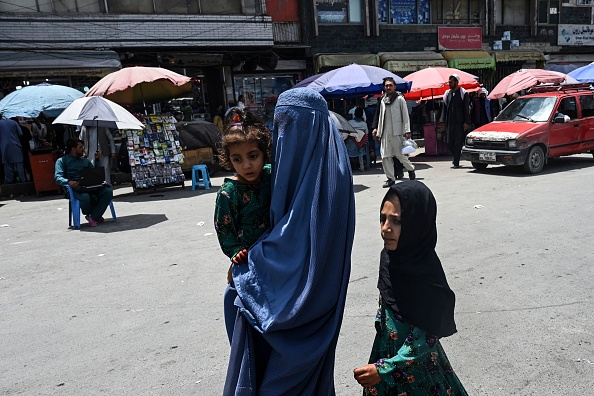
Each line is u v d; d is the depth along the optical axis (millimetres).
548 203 7332
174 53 15430
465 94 11523
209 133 12867
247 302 1975
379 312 2037
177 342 3621
